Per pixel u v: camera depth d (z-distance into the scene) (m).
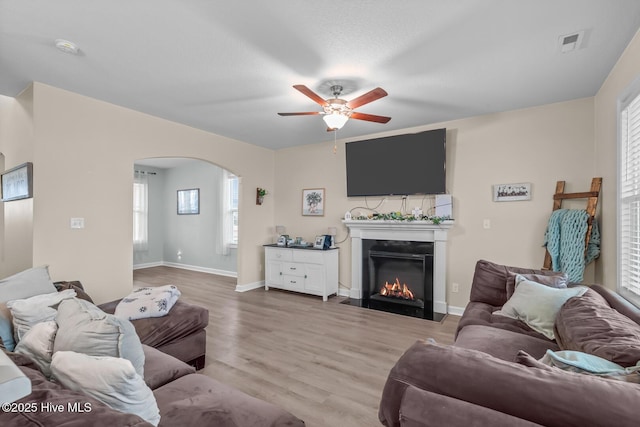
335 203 5.13
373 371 2.57
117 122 3.51
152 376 1.62
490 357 0.95
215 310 4.22
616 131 2.55
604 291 2.21
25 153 3.05
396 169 4.39
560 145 3.43
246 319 3.86
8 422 0.81
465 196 3.98
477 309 2.57
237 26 2.06
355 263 4.82
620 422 0.70
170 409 1.35
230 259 6.62
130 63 2.56
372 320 3.82
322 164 5.27
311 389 2.30
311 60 2.49
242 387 2.33
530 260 3.60
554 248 3.24
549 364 1.12
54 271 3.03
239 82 2.90
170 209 7.78
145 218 7.51
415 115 3.84
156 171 7.79
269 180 5.77
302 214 5.50
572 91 3.13
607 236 2.88
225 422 1.29
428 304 4.24
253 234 5.46
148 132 3.79
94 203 3.32
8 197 3.36
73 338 1.28
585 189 3.30
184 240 7.50
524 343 1.89
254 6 1.86
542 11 1.90
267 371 2.57
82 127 3.23
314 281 4.83
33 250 2.90
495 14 1.93
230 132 4.60
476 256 3.91
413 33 2.13
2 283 2.17
